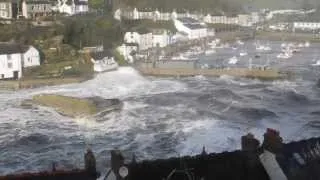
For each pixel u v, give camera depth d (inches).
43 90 4549.7
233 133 2723.9
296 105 3597.4
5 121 3294.8
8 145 2714.1
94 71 5418.3
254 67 5383.9
